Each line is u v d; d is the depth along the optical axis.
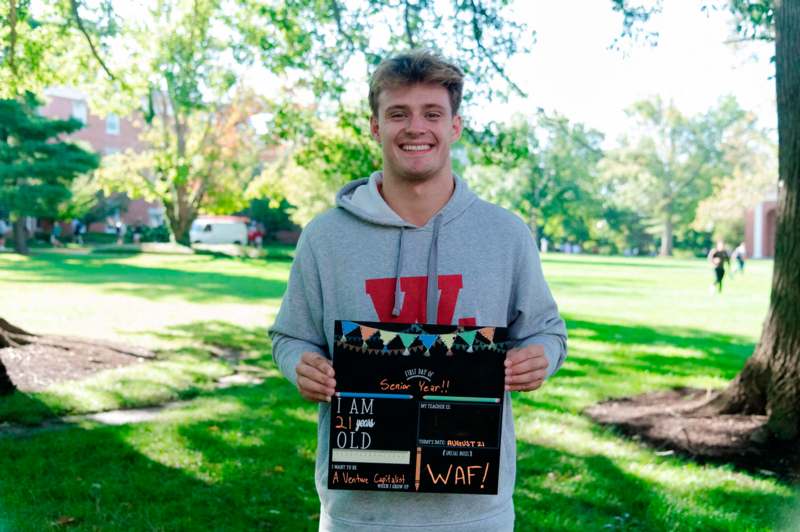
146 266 24.81
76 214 37.50
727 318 14.44
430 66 2.03
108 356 8.41
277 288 18.17
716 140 59.38
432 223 2.08
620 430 6.07
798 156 5.66
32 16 10.36
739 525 4.20
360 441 1.93
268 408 6.54
